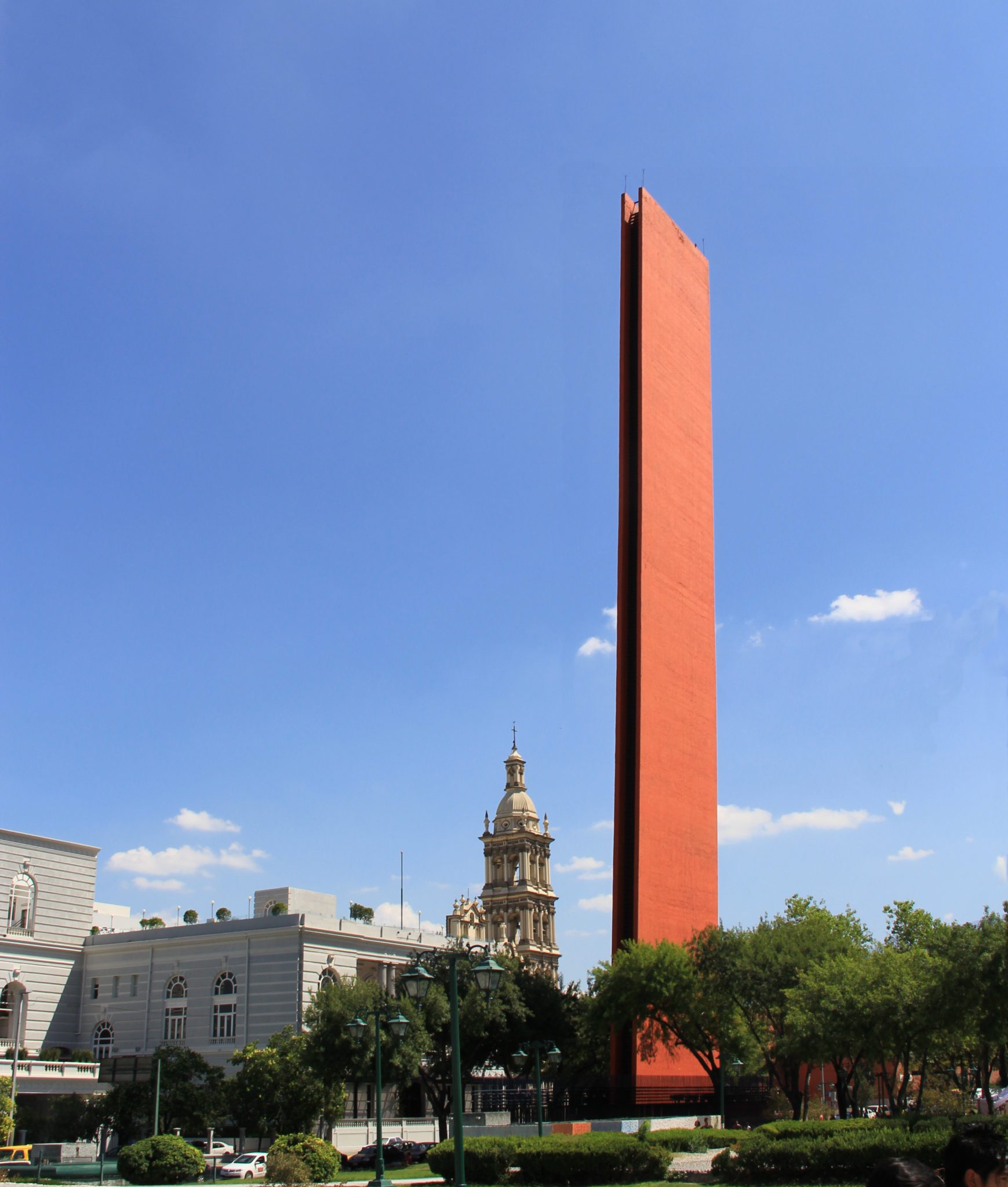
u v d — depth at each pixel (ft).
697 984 203.41
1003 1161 20.68
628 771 228.43
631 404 248.73
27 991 266.16
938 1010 146.10
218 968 260.42
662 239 270.67
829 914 225.56
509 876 419.95
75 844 287.07
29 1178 162.61
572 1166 113.50
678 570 254.88
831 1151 102.06
